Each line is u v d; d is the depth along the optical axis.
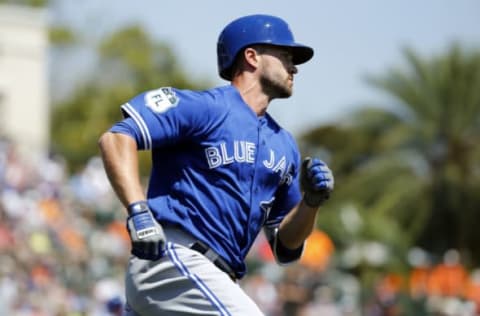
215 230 17.36
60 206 75.44
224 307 17.06
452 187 129.12
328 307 67.56
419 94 133.00
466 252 129.38
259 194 17.88
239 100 17.84
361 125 134.38
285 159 18.25
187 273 17.12
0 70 104.75
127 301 17.72
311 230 19.08
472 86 132.38
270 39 18.00
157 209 17.41
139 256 16.44
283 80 18.09
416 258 104.12
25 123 105.62
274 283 70.06
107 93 153.50
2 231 59.16
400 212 128.88
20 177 73.75
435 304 77.00
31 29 106.44
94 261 65.69
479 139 131.75
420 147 131.88
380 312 74.25
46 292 52.28
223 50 18.27
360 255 92.38
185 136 17.33
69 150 125.00
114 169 16.61
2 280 49.94
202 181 17.42
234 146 17.53
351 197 129.12
